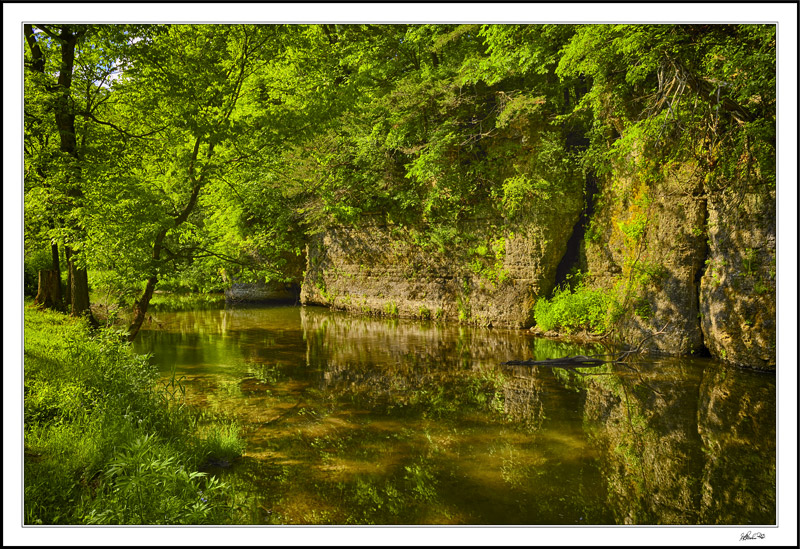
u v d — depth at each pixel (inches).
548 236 675.4
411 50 853.8
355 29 858.1
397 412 348.8
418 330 735.7
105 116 448.1
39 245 459.8
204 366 493.7
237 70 427.2
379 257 924.6
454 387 415.2
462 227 784.3
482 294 765.9
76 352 309.6
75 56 420.2
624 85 518.3
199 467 254.5
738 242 452.8
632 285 566.6
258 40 410.0
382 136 820.0
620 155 550.6
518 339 641.0
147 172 467.5
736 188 448.8
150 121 416.5
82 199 362.6
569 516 207.2
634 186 574.9
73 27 330.6
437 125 760.3
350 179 861.2
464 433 306.5
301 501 218.4
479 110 744.3
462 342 629.9
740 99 377.7
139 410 272.2
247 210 598.9
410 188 847.1
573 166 668.1
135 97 395.2
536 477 243.9
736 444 285.3
